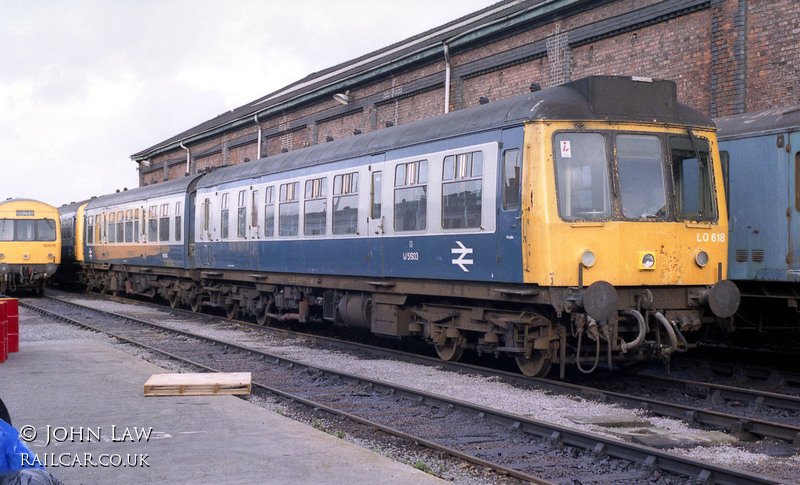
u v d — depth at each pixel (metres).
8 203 28.81
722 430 7.45
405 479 5.38
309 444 6.37
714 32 13.79
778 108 11.19
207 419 7.37
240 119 31.48
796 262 10.57
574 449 6.64
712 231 9.89
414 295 12.59
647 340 9.92
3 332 11.39
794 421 7.93
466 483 5.74
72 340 14.53
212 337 15.86
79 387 9.15
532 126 9.39
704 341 14.16
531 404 8.66
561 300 9.23
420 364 11.92
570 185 9.26
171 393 8.71
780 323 12.36
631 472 6.01
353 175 13.39
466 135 10.63
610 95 9.52
